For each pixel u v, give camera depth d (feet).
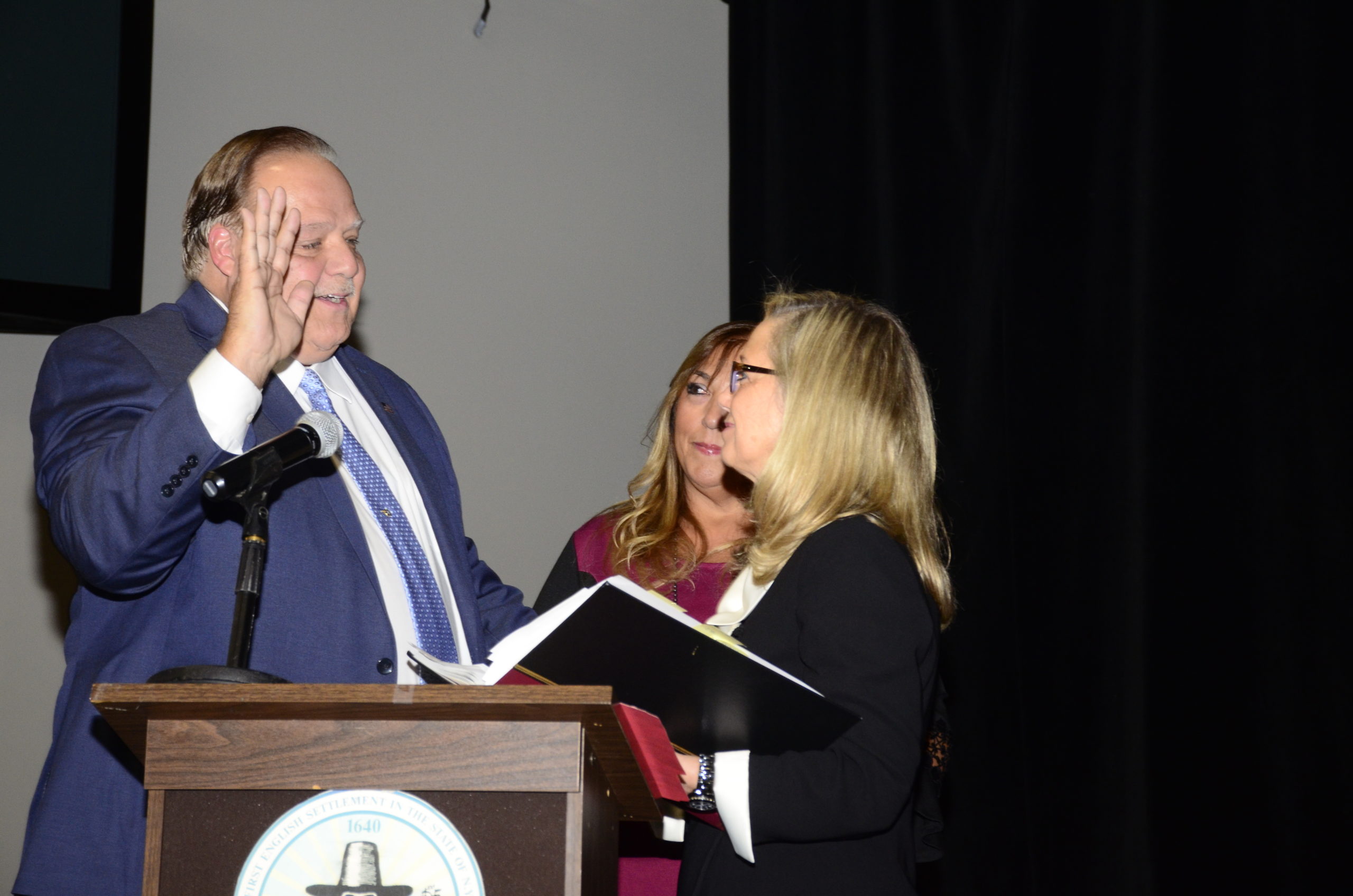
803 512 4.52
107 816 4.47
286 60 10.06
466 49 11.18
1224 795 8.22
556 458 11.14
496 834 3.00
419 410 6.77
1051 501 9.45
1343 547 7.89
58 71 8.61
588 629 3.66
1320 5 8.30
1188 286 8.77
